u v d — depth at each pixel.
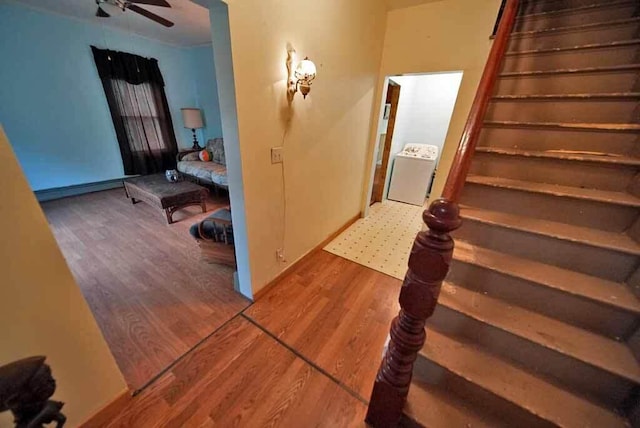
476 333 1.21
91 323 1.04
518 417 1.03
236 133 1.45
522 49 1.99
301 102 1.87
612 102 1.49
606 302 1.04
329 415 1.24
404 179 4.52
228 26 1.23
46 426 0.97
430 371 1.19
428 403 1.14
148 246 2.71
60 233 2.94
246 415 1.23
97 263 2.38
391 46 2.90
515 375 1.09
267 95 1.56
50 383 0.52
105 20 3.69
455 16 2.50
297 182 2.10
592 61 1.69
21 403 0.47
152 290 2.05
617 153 1.44
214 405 1.26
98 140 4.21
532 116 1.71
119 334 1.64
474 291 1.33
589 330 1.11
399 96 3.99
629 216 1.21
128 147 4.51
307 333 1.72
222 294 2.03
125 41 4.18
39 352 0.90
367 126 3.18
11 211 0.77
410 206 4.44
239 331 1.71
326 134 2.32
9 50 3.25
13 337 0.83
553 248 1.26
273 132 1.69
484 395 1.08
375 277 2.38
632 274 1.10
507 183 1.50
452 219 0.75
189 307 1.89
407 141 4.94
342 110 2.47
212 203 4.09
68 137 3.90
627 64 1.56
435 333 1.27
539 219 1.41
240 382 1.38
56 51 3.58
